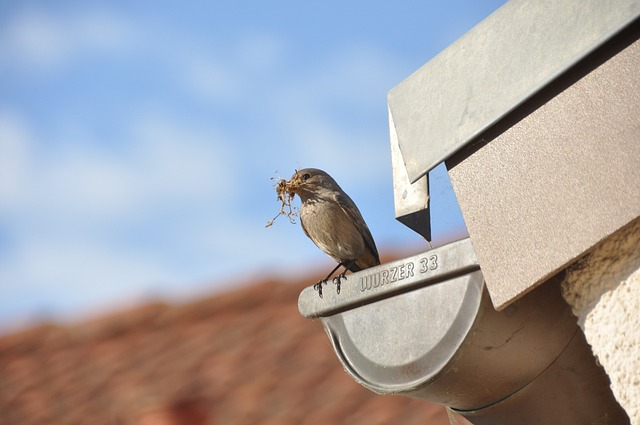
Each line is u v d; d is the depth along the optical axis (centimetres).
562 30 536
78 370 1731
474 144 570
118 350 1767
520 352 575
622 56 509
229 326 1739
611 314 505
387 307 617
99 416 1528
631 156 491
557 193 518
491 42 575
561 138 524
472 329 562
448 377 581
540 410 596
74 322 1917
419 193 664
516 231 532
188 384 1552
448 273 575
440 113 591
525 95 539
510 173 544
